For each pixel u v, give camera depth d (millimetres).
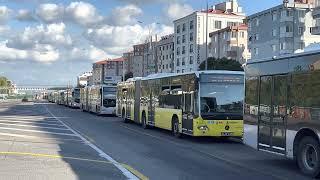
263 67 13352
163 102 24031
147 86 27359
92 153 15250
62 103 93625
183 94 21078
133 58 173250
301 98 11555
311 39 85062
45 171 11234
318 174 11000
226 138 21656
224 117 19562
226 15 121625
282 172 11844
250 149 17156
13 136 20469
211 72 19625
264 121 13234
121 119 38719
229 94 19734
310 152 11375
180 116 21281
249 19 94250
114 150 16328
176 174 11281
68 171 11305
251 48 93750
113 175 10906
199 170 12000
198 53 116625
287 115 12133
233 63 79938
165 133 24266
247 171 11945
